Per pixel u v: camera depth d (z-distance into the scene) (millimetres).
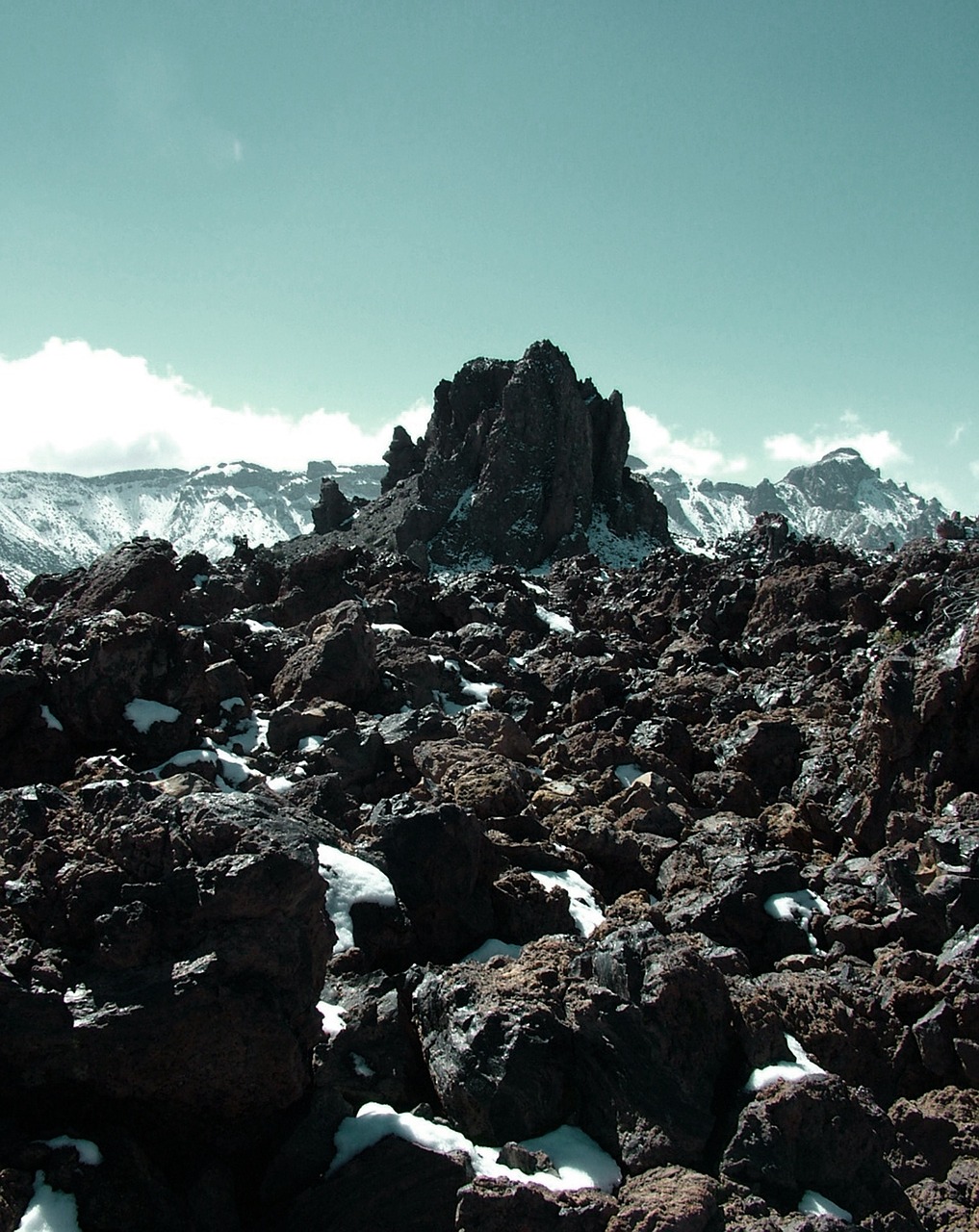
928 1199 12461
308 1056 12219
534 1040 12477
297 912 11773
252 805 12625
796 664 36562
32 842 12133
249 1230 10969
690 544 135500
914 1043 15258
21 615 32156
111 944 11078
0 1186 9836
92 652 19828
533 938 17062
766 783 27078
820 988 15430
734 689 35500
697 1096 12156
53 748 19391
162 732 19703
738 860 20047
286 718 25000
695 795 26516
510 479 118875
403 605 43344
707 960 13023
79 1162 10297
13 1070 10562
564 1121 12359
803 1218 10961
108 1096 10859
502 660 35656
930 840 18203
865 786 23234
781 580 44625
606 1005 12578
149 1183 10562
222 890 11352
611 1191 11562
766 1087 12211
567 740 29625
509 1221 10594
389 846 16875
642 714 31969
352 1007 13633
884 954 17406
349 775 22938
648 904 19859
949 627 30406
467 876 16969
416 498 124375
